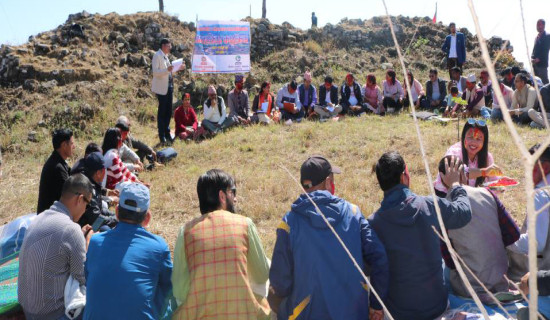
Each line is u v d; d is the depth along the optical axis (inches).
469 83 426.3
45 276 127.0
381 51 687.7
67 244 129.0
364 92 477.1
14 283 152.3
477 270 129.6
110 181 253.0
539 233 121.0
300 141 377.7
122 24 620.7
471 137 175.0
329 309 110.4
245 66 583.8
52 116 466.0
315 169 121.3
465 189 131.7
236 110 441.4
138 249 121.9
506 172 285.3
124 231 124.3
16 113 466.3
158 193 291.3
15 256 161.0
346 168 319.6
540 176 123.4
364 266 124.6
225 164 341.7
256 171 320.5
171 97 408.8
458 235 130.6
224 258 116.2
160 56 396.2
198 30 570.3
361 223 116.6
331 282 110.7
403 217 115.8
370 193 273.3
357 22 743.1
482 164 177.2
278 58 639.1
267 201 267.9
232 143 383.2
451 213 118.7
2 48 548.1
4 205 291.1
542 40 499.5
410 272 116.6
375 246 113.6
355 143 367.6
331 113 454.0
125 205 125.3
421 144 32.8
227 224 120.4
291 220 116.0
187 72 586.2
